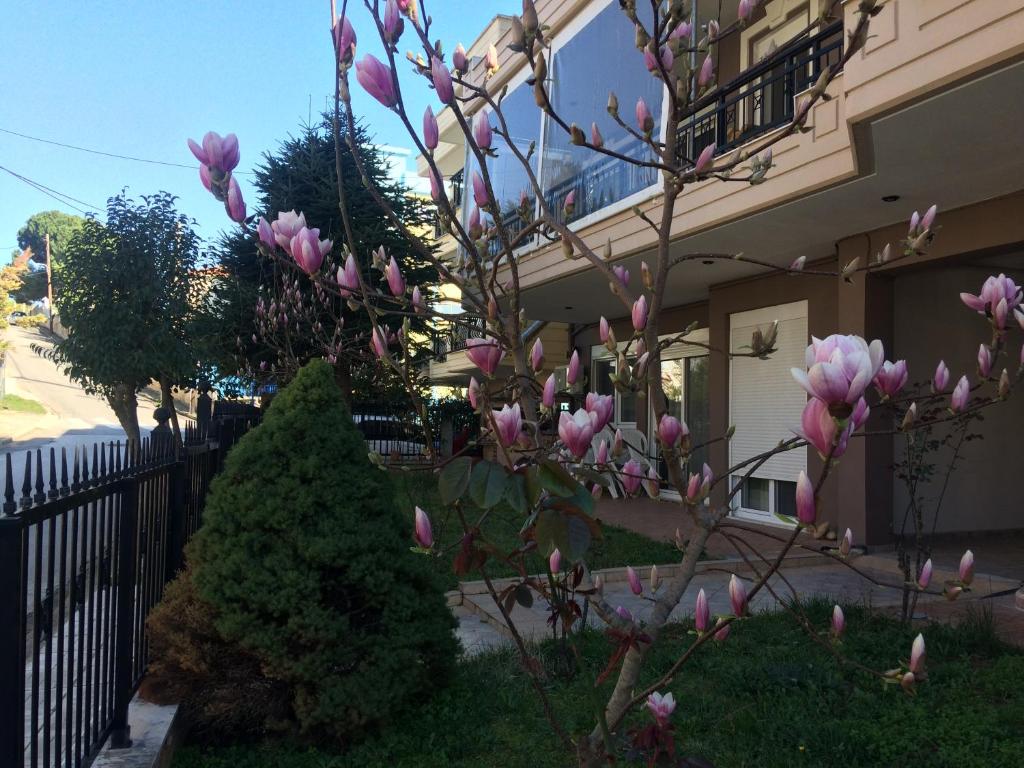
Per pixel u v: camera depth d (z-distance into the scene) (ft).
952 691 13.58
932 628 16.67
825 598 19.60
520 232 7.36
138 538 12.46
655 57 7.14
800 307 32.60
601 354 49.42
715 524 6.39
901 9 17.39
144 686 12.55
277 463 12.82
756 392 34.94
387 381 10.07
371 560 12.54
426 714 13.16
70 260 28.81
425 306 7.35
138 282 28.96
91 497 9.78
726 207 25.62
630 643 5.89
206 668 11.94
